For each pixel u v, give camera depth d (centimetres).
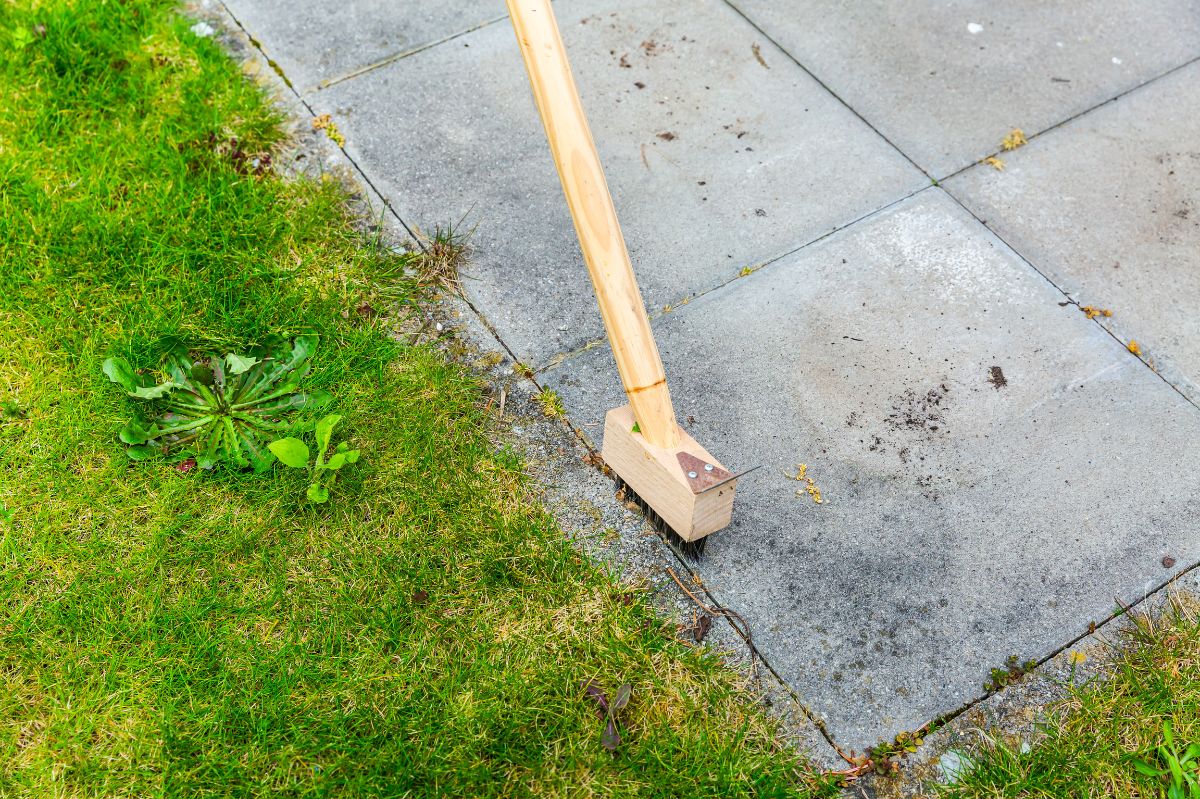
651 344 194
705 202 293
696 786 183
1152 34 344
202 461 228
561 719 192
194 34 340
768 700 197
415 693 194
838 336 260
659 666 200
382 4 356
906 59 336
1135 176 298
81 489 227
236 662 200
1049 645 205
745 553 219
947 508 226
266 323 258
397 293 268
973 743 192
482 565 214
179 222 281
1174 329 261
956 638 206
